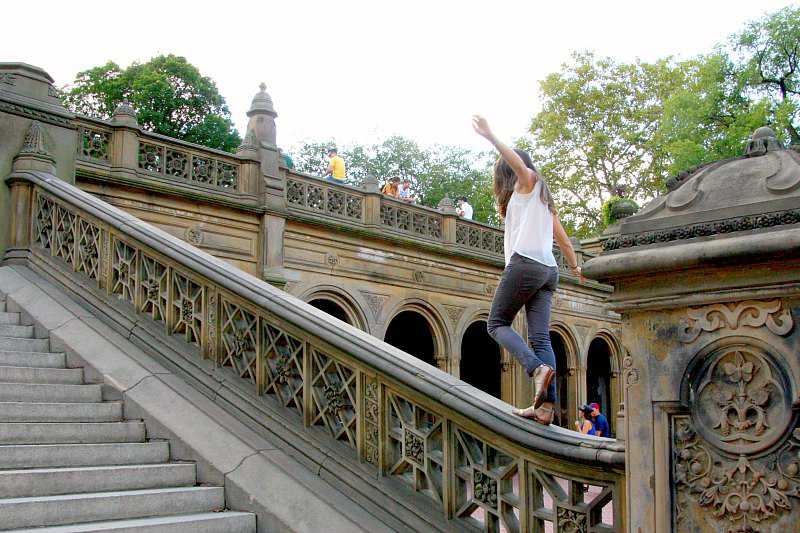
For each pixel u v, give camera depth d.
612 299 2.86
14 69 7.85
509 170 3.62
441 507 3.75
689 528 2.59
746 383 2.52
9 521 3.41
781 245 2.39
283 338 4.77
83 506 3.66
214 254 15.64
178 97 39.41
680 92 33.34
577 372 27.88
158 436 4.74
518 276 3.44
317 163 52.38
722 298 2.58
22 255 7.18
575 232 40.50
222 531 3.87
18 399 4.70
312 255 17.94
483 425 3.49
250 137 16.81
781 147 2.71
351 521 3.84
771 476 2.42
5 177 7.40
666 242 2.72
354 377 4.27
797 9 30.89
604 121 40.44
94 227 6.50
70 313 6.04
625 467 2.82
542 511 3.29
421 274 21.20
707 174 2.78
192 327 5.38
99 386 5.10
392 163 52.09
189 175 15.41
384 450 4.05
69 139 8.06
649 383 2.75
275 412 4.66
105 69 39.62
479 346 29.83
